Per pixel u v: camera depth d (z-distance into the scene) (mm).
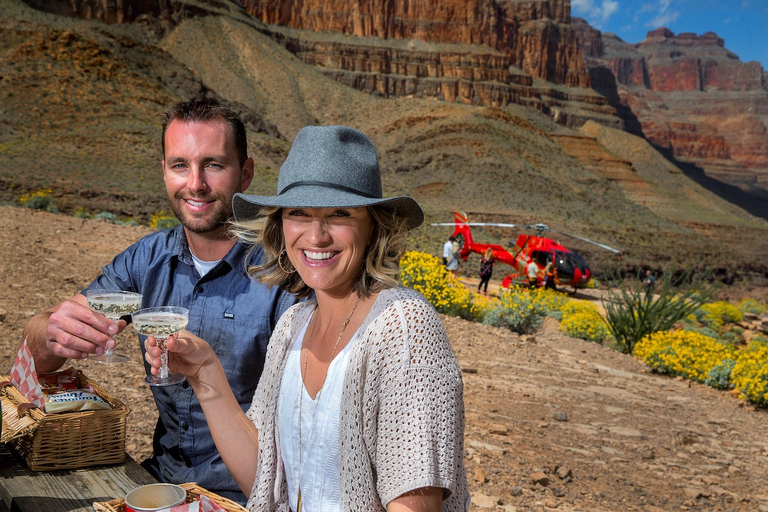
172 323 1778
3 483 1852
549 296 20062
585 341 14094
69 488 1857
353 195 1562
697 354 11953
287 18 196000
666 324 13953
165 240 2566
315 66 189375
